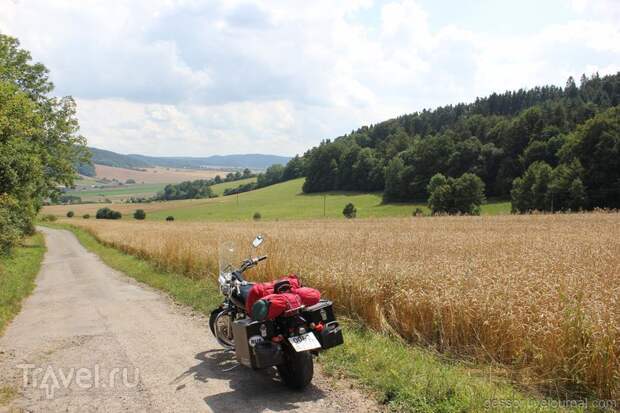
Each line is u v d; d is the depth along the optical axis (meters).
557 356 6.03
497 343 6.96
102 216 121.88
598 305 6.43
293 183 152.25
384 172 112.50
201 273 16.66
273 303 6.01
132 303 13.15
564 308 6.48
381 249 14.03
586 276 8.59
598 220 33.69
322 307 6.33
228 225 47.50
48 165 42.78
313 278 10.78
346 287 9.66
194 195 174.38
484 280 8.35
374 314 8.78
